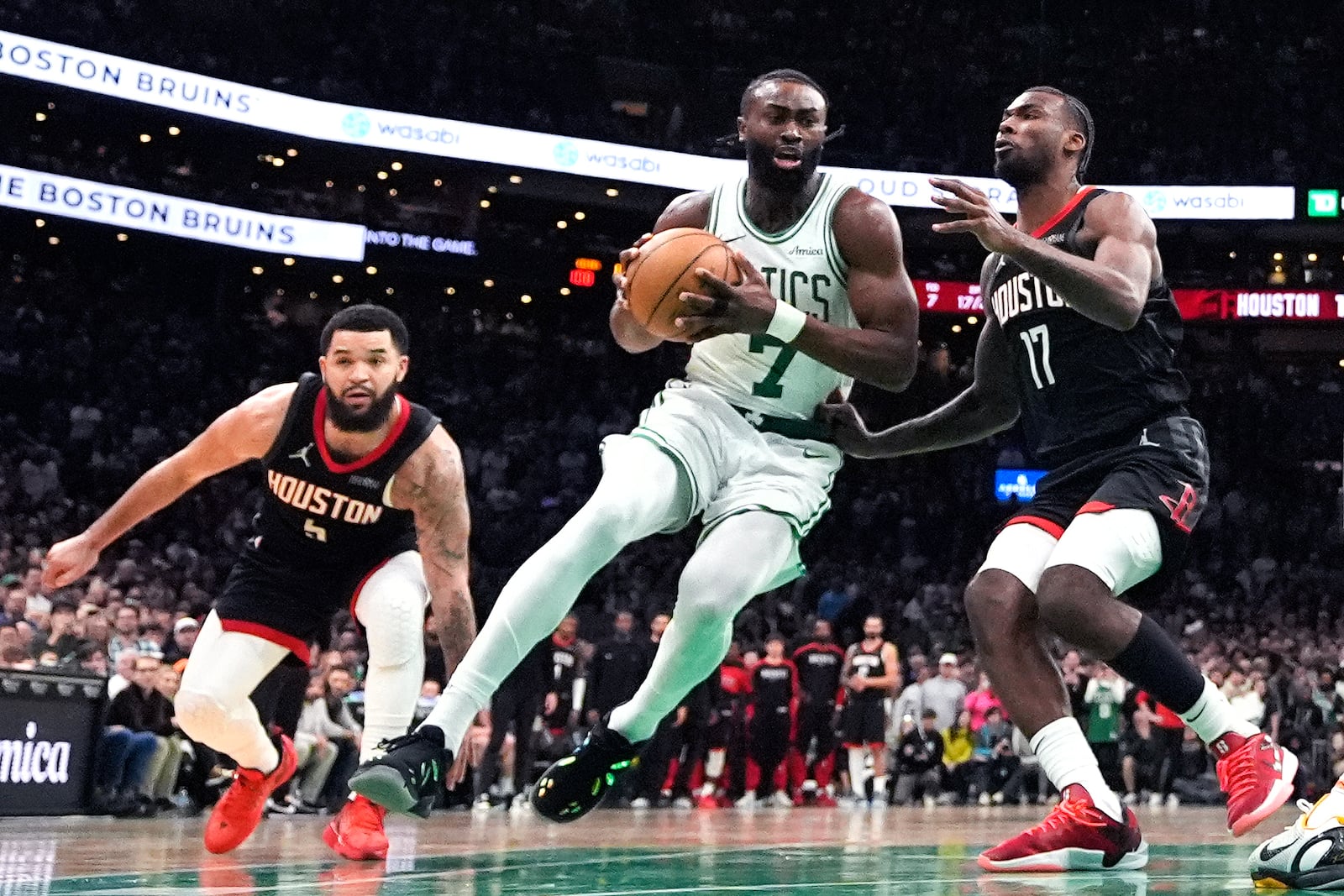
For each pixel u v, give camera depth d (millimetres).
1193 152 25234
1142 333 3885
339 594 4621
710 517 3797
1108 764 14477
